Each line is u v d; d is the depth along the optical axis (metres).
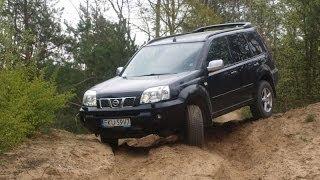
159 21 24.52
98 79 15.30
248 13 26.89
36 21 18.31
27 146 7.21
